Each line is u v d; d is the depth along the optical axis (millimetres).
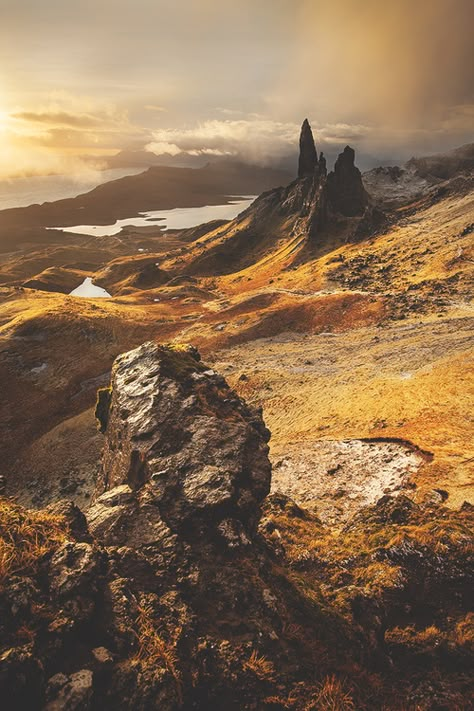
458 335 86875
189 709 7094
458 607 12445
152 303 186625
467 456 38531
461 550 14203
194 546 11430
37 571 7934
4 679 5910
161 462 14469
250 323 125188
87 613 7566
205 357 108062
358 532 17750
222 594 10016
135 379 19328
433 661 10516
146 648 7520
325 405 67375
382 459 42312
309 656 9320
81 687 6328
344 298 128250
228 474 13648
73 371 110812
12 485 74312
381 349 89312
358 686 9016
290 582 11977
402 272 155875
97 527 11211
